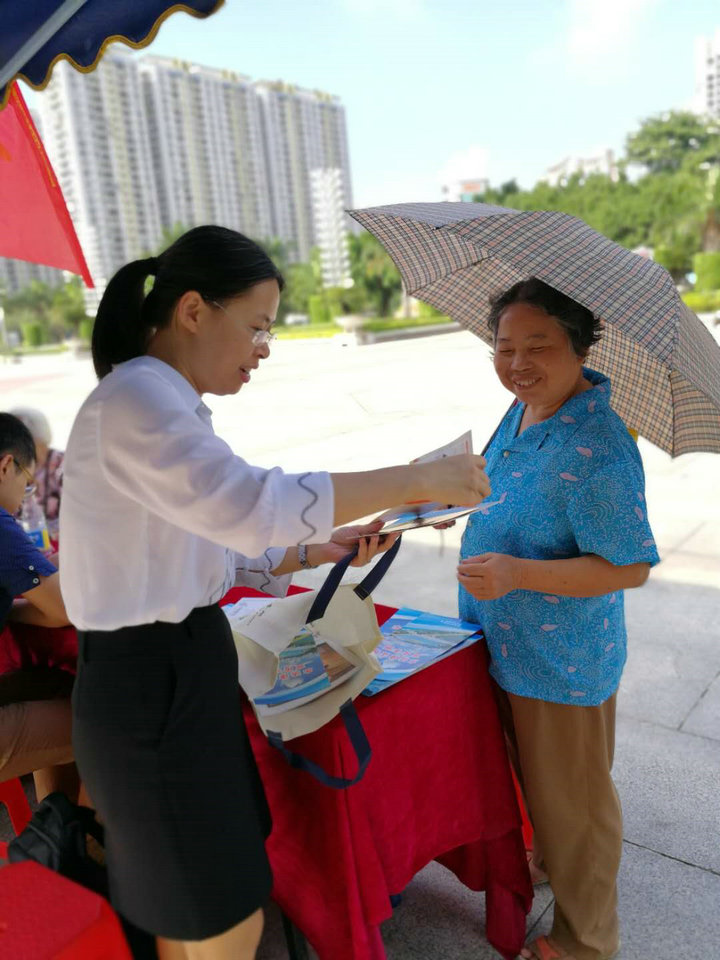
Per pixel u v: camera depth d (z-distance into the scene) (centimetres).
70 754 198
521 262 138
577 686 160
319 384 1191
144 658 116
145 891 121
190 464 105
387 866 157
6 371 2517
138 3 163
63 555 119
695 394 168
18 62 163
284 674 149
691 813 229
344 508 111
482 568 149
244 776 125
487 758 177
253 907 124
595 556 149
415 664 159
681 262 4106
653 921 191
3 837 242
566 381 155
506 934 180
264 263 118
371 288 4312
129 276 120
